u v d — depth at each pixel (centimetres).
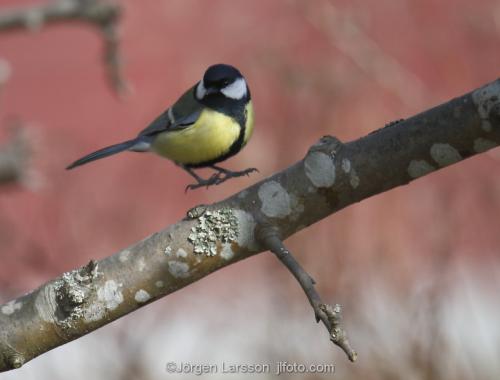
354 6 1361
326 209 474
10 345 475
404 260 1105
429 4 1397
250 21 1354
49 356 1070
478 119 442
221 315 1137
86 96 1661
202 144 797
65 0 1092
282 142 1167
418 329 947
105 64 1134
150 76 1540
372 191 469
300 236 1077
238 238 473
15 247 1151
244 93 805
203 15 1430
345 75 1188
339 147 471
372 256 1089
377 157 463
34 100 1664
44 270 1134
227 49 1360
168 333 1149
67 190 1229
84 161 809
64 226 1210
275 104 1197
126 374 1038
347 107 1198
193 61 1366
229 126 796
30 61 1694
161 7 1509
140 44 1529
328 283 1038
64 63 1692
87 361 1045
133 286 475
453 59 1374
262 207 475
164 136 809
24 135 1140
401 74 1245
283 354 1019
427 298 973
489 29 1306
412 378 927
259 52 1226
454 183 1192
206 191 1312
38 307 477
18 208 1281
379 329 972
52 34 1700
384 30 1408
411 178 464
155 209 1361
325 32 1290
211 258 476
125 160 1402
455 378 945
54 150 1232
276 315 1056
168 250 477
